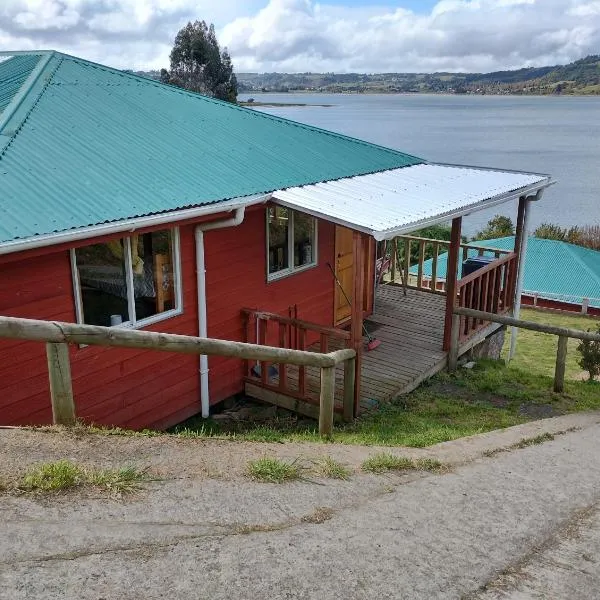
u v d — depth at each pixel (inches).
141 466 161.0
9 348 231.3
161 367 295.1
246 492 156.6
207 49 2124.8
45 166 259.0
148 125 343.6
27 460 152.8
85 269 253.4
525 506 171.5
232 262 325.7
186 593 113.7
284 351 219.0
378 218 289.6
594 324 847.1
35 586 109.3
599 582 135.2
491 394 353.4
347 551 135.1
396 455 204.5
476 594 126.0
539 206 2709.2
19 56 396.2
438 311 457.4
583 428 274.8
